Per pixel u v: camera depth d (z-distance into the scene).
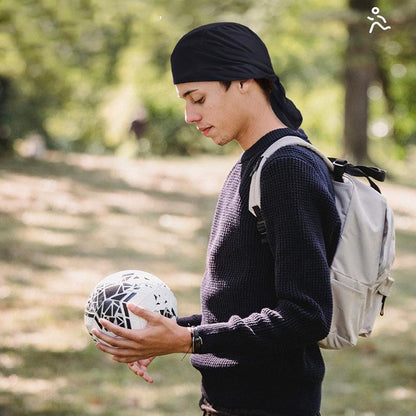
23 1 16.23
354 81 23.64
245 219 2.27
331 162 2.39
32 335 8.37
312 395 2.38
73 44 21.52
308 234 2.13
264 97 2.35
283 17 20.75
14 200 17.58
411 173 26.50
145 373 2.71
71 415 6.24
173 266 12.66
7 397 6.54
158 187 21.64
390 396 6.94
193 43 2.27
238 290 2.29
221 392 2.38
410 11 18.98
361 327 2.39
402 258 13.70
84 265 12.25
